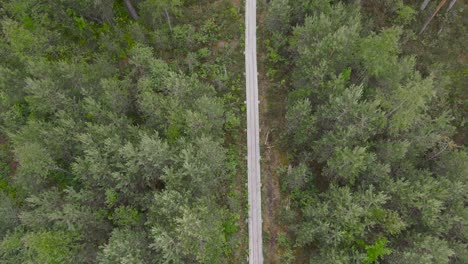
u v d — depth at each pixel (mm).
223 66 39969
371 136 33000
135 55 36594
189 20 42688
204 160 29094
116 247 25266
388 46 30234
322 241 30766
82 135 29016
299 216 33875
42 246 25453
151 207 27250
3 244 27906
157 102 32062
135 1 41812
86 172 29703
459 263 28703
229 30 42094
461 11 42125
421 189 28578
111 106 32594
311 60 34031
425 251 27406
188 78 35906
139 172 29656
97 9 38594
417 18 42156
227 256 32438
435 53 41281
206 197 28672
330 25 33750
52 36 37344
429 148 34062
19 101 34406
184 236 24562
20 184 33531
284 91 39281
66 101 32031
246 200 34688
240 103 38875
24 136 30828
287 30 40750
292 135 36719
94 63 39438
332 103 31406
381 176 29625
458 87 39562
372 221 27703
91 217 28672
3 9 35656
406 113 29031
